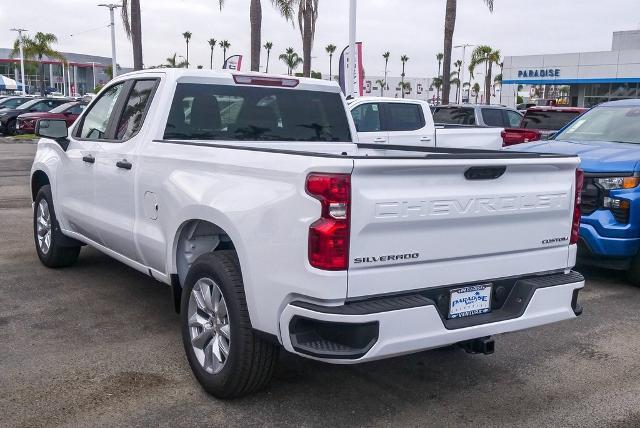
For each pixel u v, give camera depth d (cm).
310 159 337
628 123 827
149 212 481
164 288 638
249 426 380
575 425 394
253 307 367
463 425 389
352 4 1661
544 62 4553
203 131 515
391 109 1187
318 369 462
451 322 367
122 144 528
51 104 2878
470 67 6531
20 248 788
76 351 480
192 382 435
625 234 667
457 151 508
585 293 680
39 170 697
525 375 465
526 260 403
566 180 416
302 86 565
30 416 383
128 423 379
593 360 496
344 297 333
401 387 439
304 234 336
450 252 365
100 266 714
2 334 509
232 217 376
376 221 334
